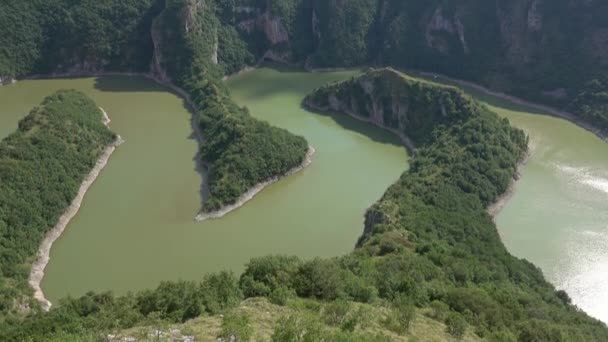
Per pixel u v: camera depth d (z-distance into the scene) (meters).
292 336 55.19
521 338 75.50
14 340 74.69
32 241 116.44
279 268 79.62
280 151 150.75
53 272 112.88
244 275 79.69
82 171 143.12
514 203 139.38
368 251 102.88
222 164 144.25
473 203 131.75
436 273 92.56
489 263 105.12
